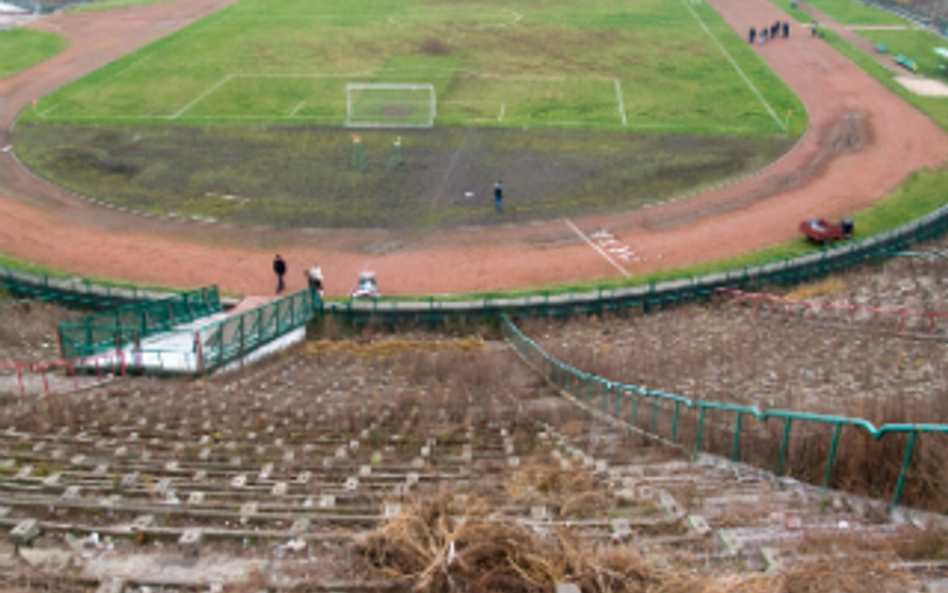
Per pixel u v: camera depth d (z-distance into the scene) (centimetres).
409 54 7612
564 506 1280
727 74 7000
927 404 1658
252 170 5050
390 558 1078
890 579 990
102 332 2816
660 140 5531
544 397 2316
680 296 3503
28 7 10019
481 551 1048
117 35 8438
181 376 2584
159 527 1171
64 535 1152
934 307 3009
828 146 5412
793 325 3072
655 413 1850
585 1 9750
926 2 9581
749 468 1544
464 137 5575
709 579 999
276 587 1013
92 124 5866
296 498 1352
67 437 1783
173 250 4062
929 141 5444
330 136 5606
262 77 6944
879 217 4341
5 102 6394
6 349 2867
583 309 3403
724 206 4550
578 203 4597
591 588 997
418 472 1603
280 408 2125
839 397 2041
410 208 4525
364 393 2334
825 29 8519
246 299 3488
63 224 4347
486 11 9262
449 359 2708
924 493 1274
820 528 1183
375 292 3541
